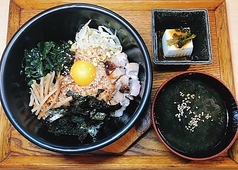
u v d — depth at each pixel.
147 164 0.33
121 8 0.37
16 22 0.36
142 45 0.31
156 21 0.36
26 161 0.33
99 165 0.33
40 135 0.31
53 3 0.37
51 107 0.34
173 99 0.34
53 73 0.34
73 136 0.33
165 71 0.35
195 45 0.36
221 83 0.33
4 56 0.31
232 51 0.37
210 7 0.37
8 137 0.34
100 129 0.33
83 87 0.34
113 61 0.35
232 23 0.37
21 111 0.32
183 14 0.35
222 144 0.32
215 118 0.33
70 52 0.35
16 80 0.33
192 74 0.33
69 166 0.33
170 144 0.33
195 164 0.33
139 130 0.33
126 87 0.34
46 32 0.34
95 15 0.33
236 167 0.33
